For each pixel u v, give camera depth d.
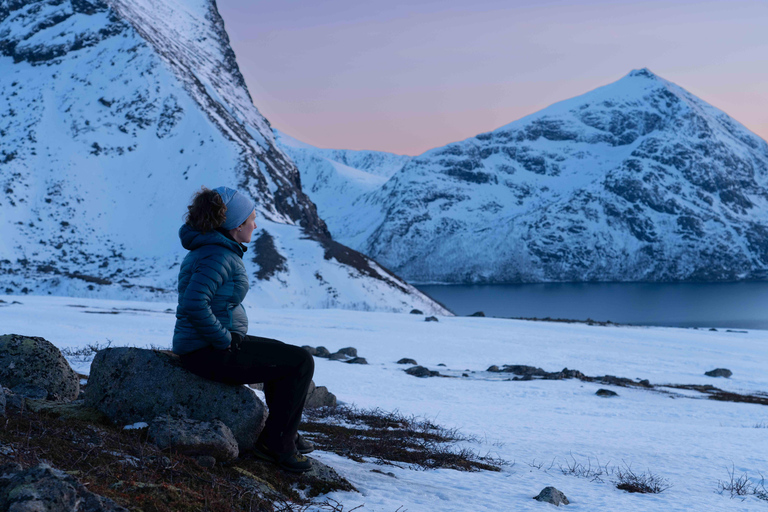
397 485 4.78
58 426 3.59
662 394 23.86
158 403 4.19
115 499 2.80
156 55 188.62
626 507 5.33
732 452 10.27
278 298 103.38
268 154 185.38
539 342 45.78
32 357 5.51
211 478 3.54
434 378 24.66
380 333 47.06
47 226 135.50
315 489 4.11
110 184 152.62
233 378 4.09
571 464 8.09
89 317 44.91
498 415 15.23
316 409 11.77
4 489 2.37
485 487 5.52
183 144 166.25
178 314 4.06
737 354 42.41
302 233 131.88
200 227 3.81
